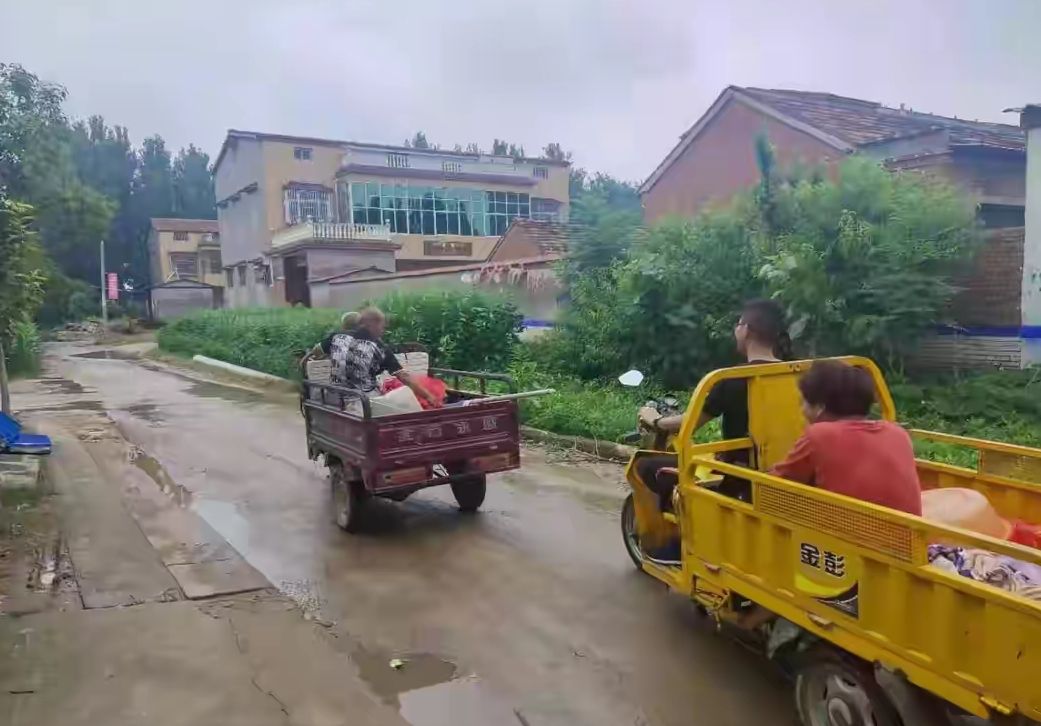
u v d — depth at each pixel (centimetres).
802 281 958
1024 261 950
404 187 3781
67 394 1709
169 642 447
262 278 3759
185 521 693
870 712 303
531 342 1505
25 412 1407
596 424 984
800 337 984
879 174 1012
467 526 665
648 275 1139
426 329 1502
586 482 809
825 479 339
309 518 702
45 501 763
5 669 415
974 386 905
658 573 458
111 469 912
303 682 402
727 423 433
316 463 937
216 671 413
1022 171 1333
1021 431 798
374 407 639
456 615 483
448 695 389
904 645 281
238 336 2305
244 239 3994
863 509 293
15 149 1193
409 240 3778
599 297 1316
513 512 704
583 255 1402
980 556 304
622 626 464
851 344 950
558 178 4225
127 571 563
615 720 365
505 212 4047
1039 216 934
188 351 2719
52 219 2769
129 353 3148
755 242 1084
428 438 622
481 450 647
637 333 1187
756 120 1744
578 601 502
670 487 467
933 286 935
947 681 265
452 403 780
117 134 7550
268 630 464
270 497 780
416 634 457
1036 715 235
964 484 415
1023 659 239
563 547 606
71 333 4672
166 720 366
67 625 470
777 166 1173
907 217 968
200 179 7806
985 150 1270
